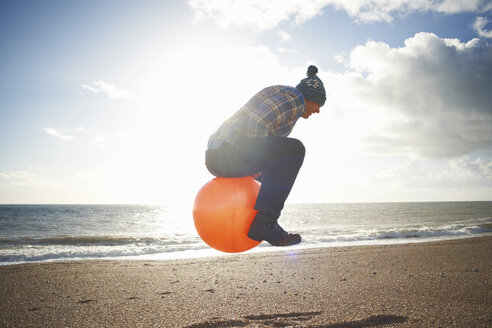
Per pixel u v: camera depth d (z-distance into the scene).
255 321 3.38
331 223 33.19
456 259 8.00
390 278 5.62
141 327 3.34
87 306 4.18
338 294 4.50
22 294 4.92
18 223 36.50
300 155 1.54
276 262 8.04
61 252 10.98
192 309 3.91
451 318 3.35
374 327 3.12
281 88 1.59
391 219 39.84
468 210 70.00
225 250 1.68
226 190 1.58
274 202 1.50
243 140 1.53
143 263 8.32
